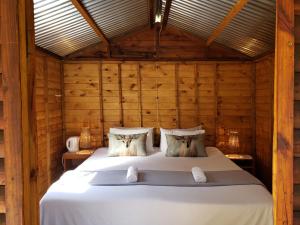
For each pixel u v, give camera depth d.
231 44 4.38
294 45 1.01
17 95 1.03
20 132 1.04
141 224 2.15
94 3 2.98
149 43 4.62
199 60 4.61
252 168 4.37
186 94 4.66
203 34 4.37
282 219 1.02
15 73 1.03
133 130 4.32
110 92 4.65
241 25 3.45
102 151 4.23
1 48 1.03
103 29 4.00
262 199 2.21
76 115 4.65
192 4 3.28
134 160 3.61
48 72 4.01
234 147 4.49
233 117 4.65
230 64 4.62
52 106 4.16
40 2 2.57
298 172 1.03
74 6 2.81
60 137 4.50
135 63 4.63
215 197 2.25
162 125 4.67
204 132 4.32
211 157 3.82
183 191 2.38
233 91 4.63
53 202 2.21
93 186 2.51
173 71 4.64
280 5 1.00
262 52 4.14
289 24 1.00
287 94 1.01
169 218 2.14
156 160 3.62
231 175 2.82
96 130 4.66
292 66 1.01
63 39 3.79
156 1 3.14
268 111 4.04
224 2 2.94
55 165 4.26
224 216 2.11
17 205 1.04
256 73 4.54
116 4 3.20
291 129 1.01
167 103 4.66
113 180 2.65
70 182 2.63
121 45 4.62
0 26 1.03
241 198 2.23
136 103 4.67
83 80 4.62
